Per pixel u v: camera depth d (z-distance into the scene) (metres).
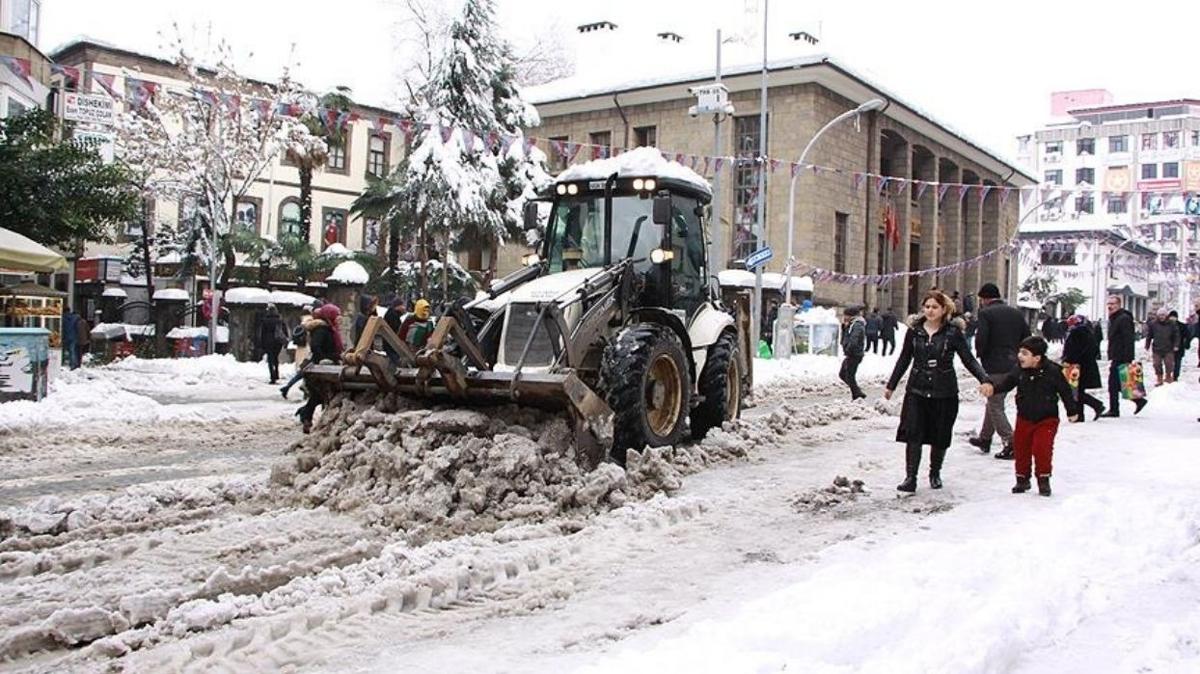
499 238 30.70
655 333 9.20
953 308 8.56
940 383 8.46
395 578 5.66
